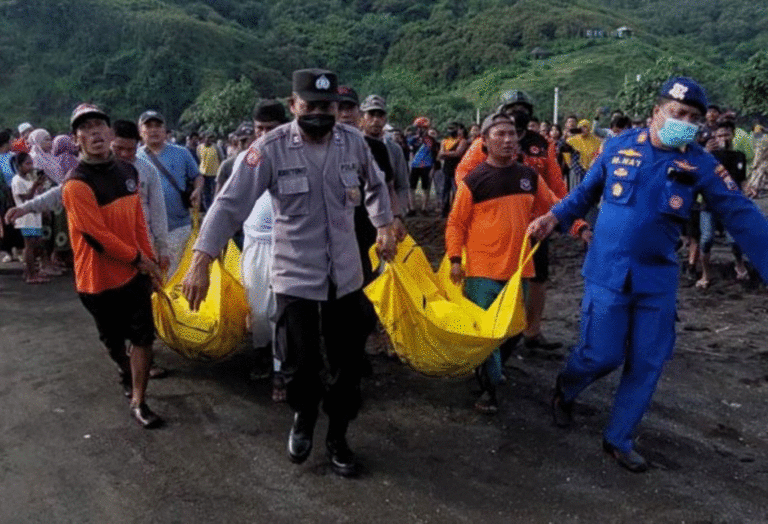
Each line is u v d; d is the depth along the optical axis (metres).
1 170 9.02
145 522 3.59
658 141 3.92
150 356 4.61
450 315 4.73
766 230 3.89
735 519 3.58
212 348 5.16
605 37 88.00
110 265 4.43
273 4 108.81
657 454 4.23
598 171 4.17
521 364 5.64
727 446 4.33
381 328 5.89
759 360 5.72
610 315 4.05
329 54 93.19
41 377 5.49
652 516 3.60
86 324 6.90
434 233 12.23
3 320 7.04
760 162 9.50
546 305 7.47
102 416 4.77
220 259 5.13
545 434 4.48
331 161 3.74
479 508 3.68
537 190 4.97
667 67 31.61
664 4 120.12
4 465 4.16
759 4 110.44
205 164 15.97
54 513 3.67
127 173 4.56
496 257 4.80
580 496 3.78
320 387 3.89
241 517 3.62
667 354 4.06
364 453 4.25
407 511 3.65
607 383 5.25
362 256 5.03
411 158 15.72
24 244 8.66
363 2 108.94
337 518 3.60
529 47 86.50
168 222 5.98
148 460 4.18
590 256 4.18
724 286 8.04
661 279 3.99
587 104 61.06
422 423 4.63
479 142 5.19
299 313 3.75
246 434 4.48
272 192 3.76
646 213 3.92
